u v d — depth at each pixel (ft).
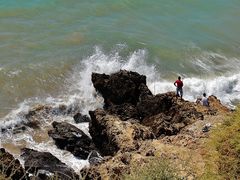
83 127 80.02
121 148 64.18
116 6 125.39
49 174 63.36
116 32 112.68
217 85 98.12
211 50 111.04
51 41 105.40
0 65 93.45
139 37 111.65
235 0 138.51
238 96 96.78
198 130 64.28
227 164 49.52
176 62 104.32
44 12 117.70
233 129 53.62
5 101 84.38
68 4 123.13
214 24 123.44
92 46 105.19
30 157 67.05
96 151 72.23
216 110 77.36
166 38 113.50
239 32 121.08
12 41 103.40
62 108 84.89
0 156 53.26
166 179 38.55
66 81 92.43
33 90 88.48
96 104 86.38
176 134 67.92
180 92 86.17
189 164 52.24
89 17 118.73
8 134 77.25
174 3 131.75
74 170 67.46
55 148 73.82
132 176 39.09
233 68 105.09
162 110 77.66
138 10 125.49
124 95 82.74
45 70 93.91
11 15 114.32
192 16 126.31
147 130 67.92
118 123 69.62
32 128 79.20
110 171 54.13
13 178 54.13
